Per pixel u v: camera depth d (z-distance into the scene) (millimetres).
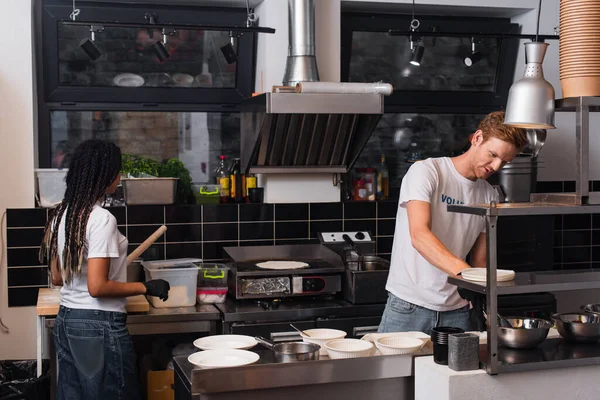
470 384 2201
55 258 3215
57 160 4621
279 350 2510
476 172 2801
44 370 3961
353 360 2375
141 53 4582
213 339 2648
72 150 4641
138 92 4641
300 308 3959
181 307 3965
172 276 3943
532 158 4332
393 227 4766
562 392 2305
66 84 4531
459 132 5281
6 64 4195
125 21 4520
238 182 4633
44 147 4551
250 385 2279
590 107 2365
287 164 4512
